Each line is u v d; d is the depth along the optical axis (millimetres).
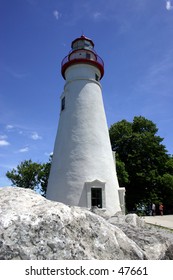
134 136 34781
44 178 32500
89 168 18094
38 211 3734
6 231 3334
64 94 21250
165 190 33125
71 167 18188
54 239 3471
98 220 4188
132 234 5469
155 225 16938
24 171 31422
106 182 18203
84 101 20016
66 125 19781
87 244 3717
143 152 34250
